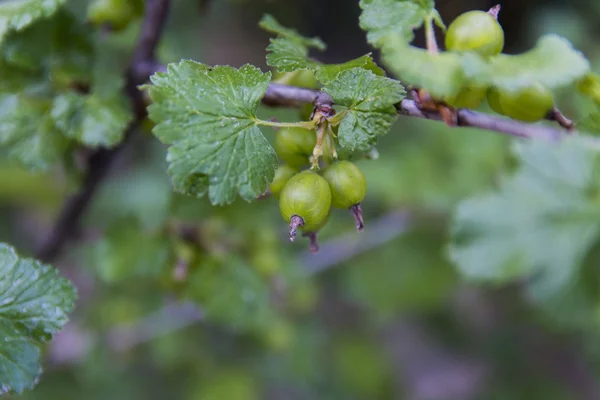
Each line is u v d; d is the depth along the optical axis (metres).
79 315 0.50
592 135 0.25
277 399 0.60
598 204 0.37
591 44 0.58
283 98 0.26
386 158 0.52
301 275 0.42
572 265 0.37
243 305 0.33
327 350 0.60
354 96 0.24
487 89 0.25
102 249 0.32
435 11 0.24
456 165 0.50
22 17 0.26
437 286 0.54
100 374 0.47
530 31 0.63
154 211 0.36
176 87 0.24
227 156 0.24
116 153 0.31
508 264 0.37
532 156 0.38
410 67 0.23
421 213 0.52
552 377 0.58
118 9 0.29
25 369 0.24
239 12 0.73
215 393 0.50
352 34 0.76
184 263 0.32
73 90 0.29
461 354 0.63
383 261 0.55
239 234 0.34
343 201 0.24
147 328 0.46
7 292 0.24
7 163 0.55
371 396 0.60
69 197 0.33
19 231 0.63
